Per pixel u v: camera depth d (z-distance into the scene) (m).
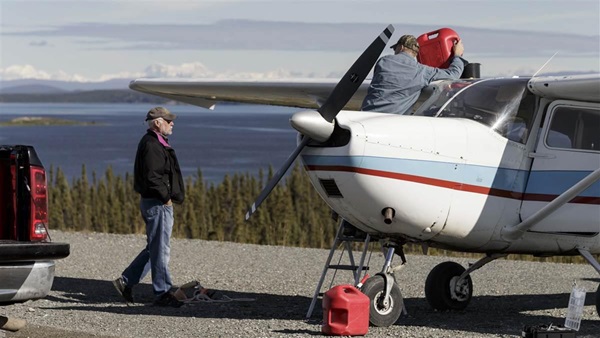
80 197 51.91
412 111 10.41
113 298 11.54
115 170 132.75
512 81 10.04
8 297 7.55
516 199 9.87
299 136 9.70
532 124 10.00
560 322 10.15
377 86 10.15
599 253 10.83
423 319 10.23
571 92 9.63
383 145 8.98
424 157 9.18
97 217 45.44
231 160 157.00
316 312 10.50
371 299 9.33
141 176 10.80
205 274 14.00
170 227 10.88
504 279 14.04
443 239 9.71
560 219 10.03
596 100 10.02
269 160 157.38
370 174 8.95
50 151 186.38
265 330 9.11
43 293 7.77
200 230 39.22
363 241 10.01
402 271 14.71
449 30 11.02
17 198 7.94
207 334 8.83
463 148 9.44
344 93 9.05
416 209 9.23
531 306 11.49
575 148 10.16
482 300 11.95
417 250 22.28
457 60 10.72
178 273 14.10
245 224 38.94
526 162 9.94
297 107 15.55
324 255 16.89
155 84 15.20
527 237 10.07
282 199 41.47
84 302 11.12
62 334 8.60
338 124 9.05
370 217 9.27
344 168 8.98
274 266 15.09
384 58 10.21
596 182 10.23
